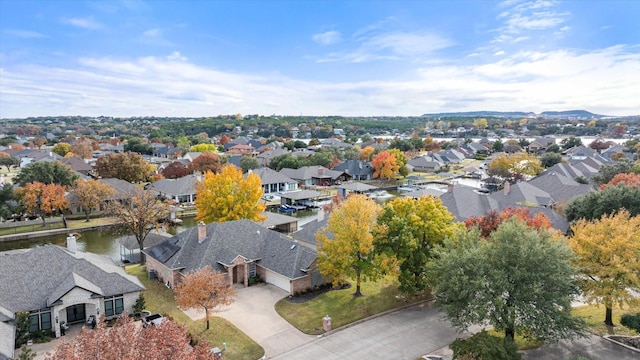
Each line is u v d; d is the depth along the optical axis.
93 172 132.50
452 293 32.16
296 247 45.69
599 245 34.25
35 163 86.75
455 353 28.94
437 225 40.69
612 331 34.84
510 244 31.34
